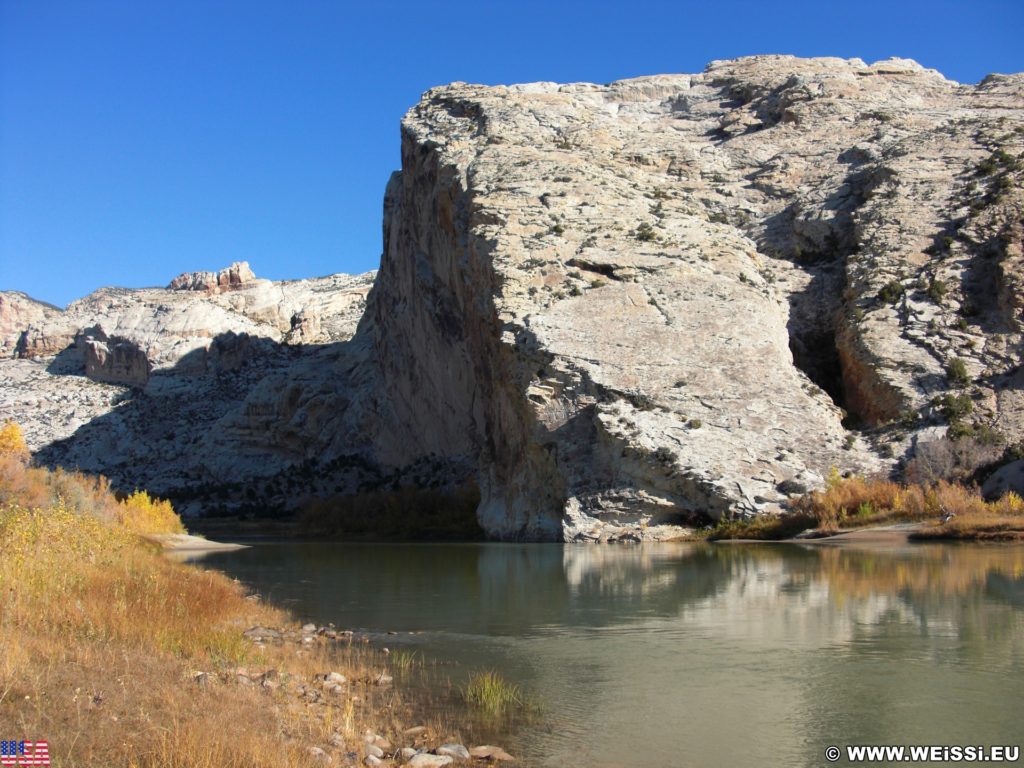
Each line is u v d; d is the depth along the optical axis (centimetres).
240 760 1077
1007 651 1727
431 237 9188
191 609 2073
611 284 6544
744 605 2380
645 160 9238
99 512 5381
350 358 12962
